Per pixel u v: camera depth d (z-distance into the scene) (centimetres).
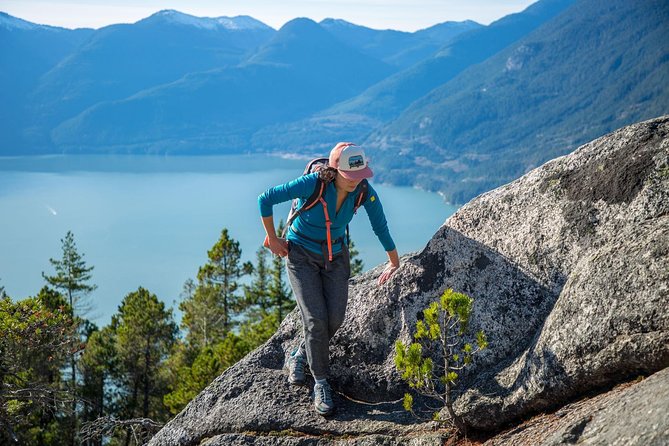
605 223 421
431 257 501
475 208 495
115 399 2941
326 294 463
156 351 3042
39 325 1094
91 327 3438
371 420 457
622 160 430
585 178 445
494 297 461
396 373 482
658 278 336
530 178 476
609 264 366
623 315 345
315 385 474
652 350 327
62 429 2247
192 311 3481
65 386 2484
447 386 397
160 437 523
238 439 470
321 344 458
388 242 471
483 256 476
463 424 412
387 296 508
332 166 417
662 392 282
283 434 464
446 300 383
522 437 373
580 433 314
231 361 1977
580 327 367
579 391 370
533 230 455
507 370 422
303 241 449
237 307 3728
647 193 407
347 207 437
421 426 433
